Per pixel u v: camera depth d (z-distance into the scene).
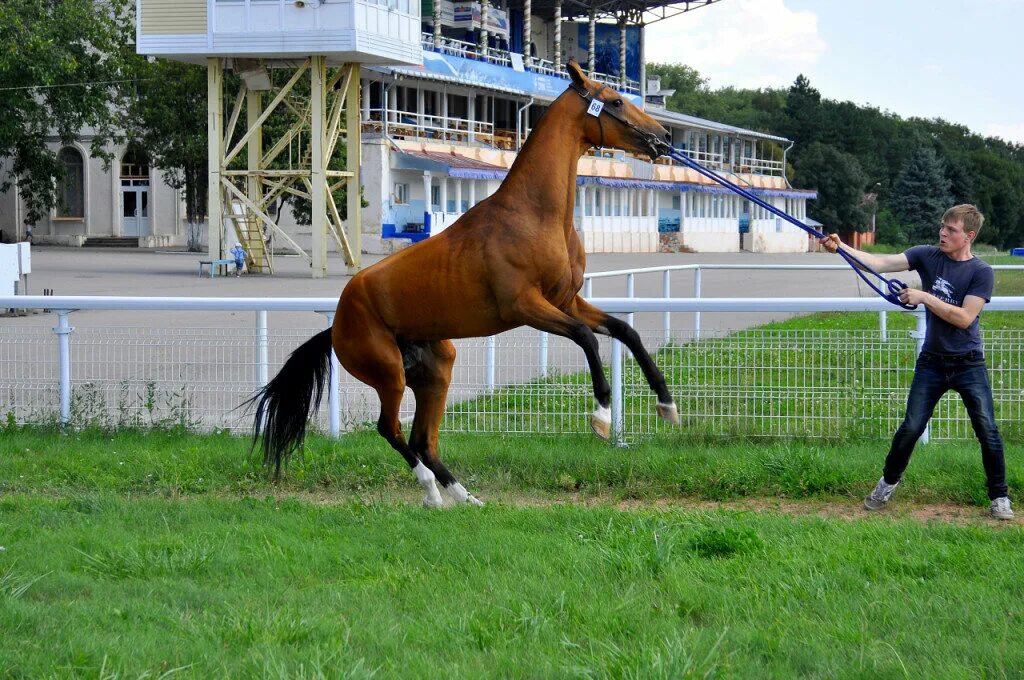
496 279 6.94
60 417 9.86
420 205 50.69
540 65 69.94
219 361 11.09
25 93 37.38
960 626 4.82
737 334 9.52
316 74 30.98
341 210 44.84
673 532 6.28
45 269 33.69
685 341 9.47
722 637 4.57
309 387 7.86
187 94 43.91
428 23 59.62
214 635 4.70
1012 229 93.12
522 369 9.84
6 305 9.81
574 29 74.88
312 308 9.51
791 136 95.06
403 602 5.27
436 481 7.93
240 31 30.38
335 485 8.35
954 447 8.49
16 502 7.48
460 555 6.00
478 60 59.81
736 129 78.06
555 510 7.05
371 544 6.39
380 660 4.46
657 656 4.22
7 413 9.91
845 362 8.98
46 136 42.78
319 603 5.20
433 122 59.09
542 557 5.95
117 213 55.03
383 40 31.31
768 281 32.62
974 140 122.12
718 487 7.90
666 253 64.38
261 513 7.21
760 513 7.23
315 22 30.14
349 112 33.16
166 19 30.62
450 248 7.07
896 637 4.66
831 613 4.94
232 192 32.69
